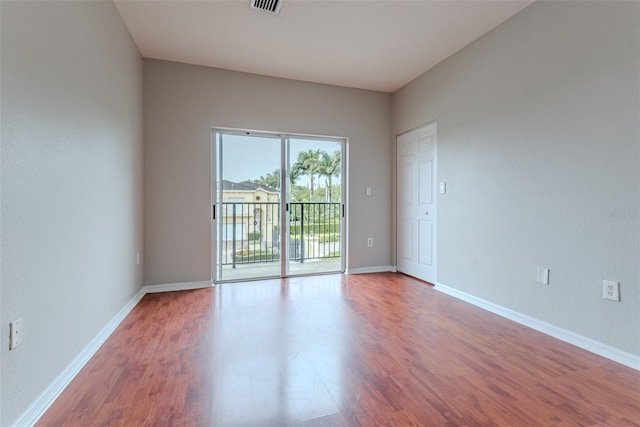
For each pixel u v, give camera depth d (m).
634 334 1.71
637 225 1.70
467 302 2.85
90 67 1.86
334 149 3.99
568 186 2.04
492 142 2.62
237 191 3.58
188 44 2.88
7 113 1.14
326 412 1.33
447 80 3.14
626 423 1.26
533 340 2.05
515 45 2.40
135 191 2.83
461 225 2.95
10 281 1.15
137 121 2.90
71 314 1.61
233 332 2.17
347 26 2.59
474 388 1.50
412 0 2.25
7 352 1.13
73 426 1.24
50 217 1.42
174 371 1.66
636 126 1.70
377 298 2.96
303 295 3.05
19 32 1.21
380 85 3.88
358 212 4.02
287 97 3.65
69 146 1.60
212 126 3.37
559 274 2.09
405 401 1.40
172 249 3.25
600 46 1.85
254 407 1.36
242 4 2.30
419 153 3.66
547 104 2.17
